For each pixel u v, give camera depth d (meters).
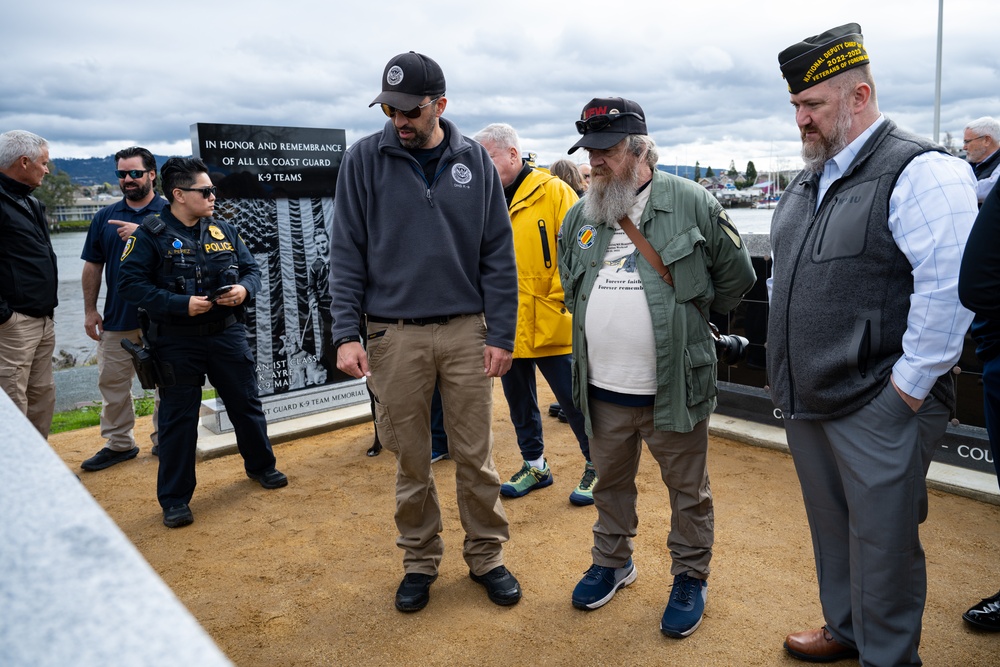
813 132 2.13
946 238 1.89
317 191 5.46
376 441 4.81
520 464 4.59
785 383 2.29
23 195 4.05
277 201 5.29
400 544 2.96
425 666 2.55
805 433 2.32
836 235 2.10
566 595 2.97
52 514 0.73
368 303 2.82
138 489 4.37
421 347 2.78
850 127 2.09
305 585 3.17
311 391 5.56
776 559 3.19
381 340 2.81
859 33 2.10
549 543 3.44
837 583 2.40
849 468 2.14
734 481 4.09
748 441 4.69
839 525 2.36
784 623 2.71
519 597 2.93
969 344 3.91
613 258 2.66
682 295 2.53
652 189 2.58
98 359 4.74
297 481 4.42
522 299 3.74
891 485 2.07
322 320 5.58
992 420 2.12
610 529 2.86
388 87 2.62
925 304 1.92
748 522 3.56
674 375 2.54
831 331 2.12
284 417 5.46
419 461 2.86
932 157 1.96
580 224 2.80
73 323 10.64
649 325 2.59
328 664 2.59
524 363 3.93
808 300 2.16
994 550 3.19
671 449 2.64
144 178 4.58
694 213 2.54
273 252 5.32
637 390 2.63
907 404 2.02
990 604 2.61
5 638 0.52
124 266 3.75
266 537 3.67
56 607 0.56
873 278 2.05
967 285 1.83
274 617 2.91
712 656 2.53
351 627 2.82
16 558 0.64
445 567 3.26
